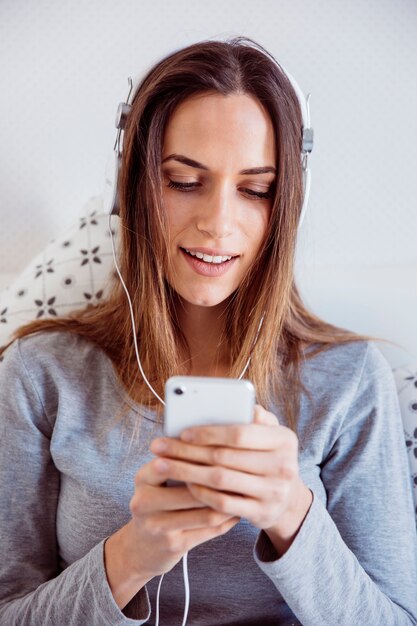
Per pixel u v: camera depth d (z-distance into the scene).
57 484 0.86
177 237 0.77
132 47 1.16
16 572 0.81
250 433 0.56
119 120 0.80
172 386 0.57
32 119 1.20
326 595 0.69
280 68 0.77
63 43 1.16
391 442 0.87
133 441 0.81
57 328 0.91
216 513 0.58
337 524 0.84
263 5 1.13
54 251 1.12
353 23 1.12
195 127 0.73
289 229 0.80
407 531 0.83
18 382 0.86
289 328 0.92
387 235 1.19
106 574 0.67
